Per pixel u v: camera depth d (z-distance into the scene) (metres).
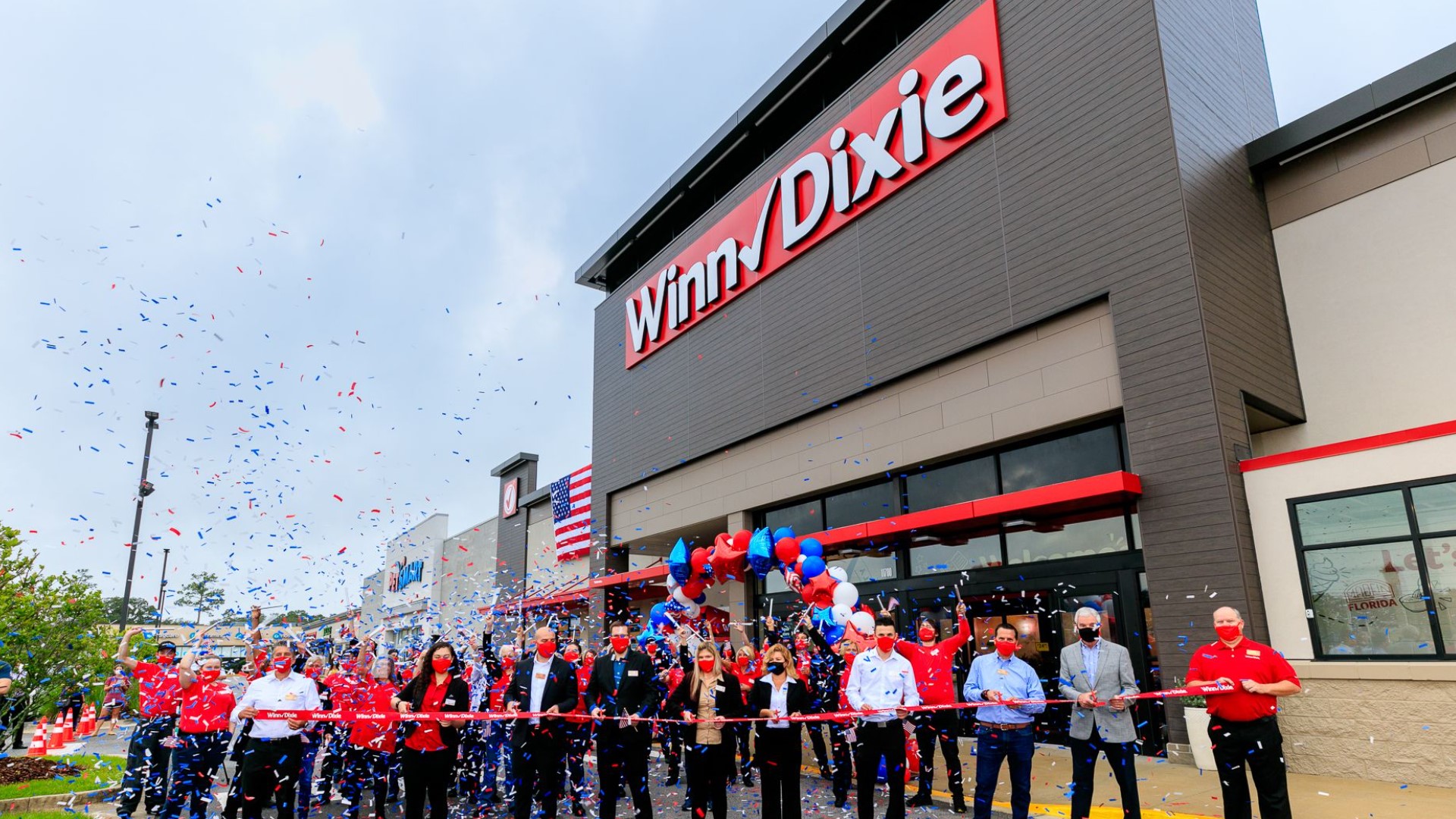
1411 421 11.07
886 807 8.59
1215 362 10.70
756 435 18.31
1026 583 12.66
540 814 8.70
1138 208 11.66
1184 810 7.72
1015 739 7.04
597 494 23.89
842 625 10.59
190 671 8.50
